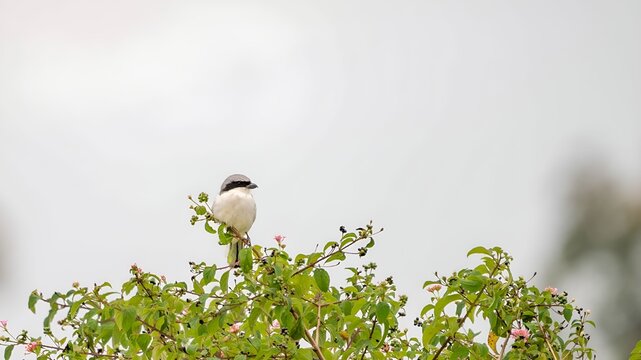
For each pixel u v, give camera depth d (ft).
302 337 42.27
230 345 43.06
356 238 42.39
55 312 42.34
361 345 43.04
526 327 44.27
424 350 44.91
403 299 43.04
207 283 42.91
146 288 42.91
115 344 42.42
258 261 43.11
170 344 42.80
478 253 43.14
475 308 43.57
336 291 44.68
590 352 44.50
